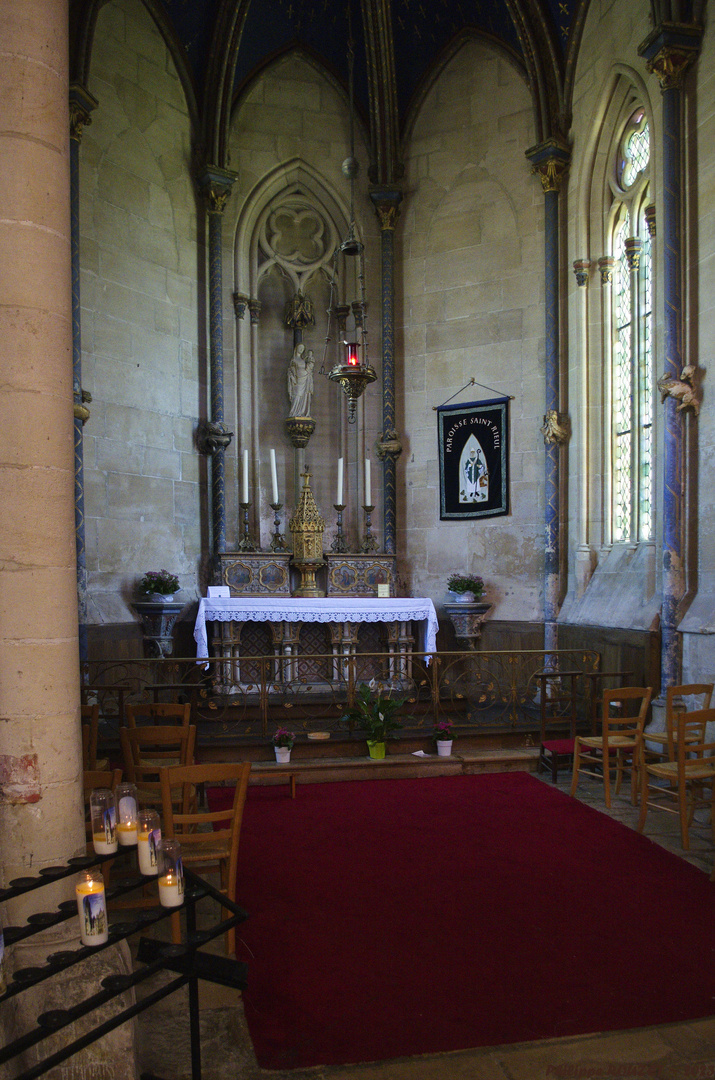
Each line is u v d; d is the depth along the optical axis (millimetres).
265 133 14586
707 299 9719
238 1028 4184
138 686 12109
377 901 5750
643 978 4613
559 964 4785
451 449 14289
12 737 3908
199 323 13984
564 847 6844
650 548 10820
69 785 4055
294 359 14602
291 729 10297
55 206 4137
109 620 11820
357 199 14938
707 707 7590
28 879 3236
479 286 14219
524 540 13617
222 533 13633
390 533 14359
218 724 10500
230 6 13102
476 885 6023
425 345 14633
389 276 14641
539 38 13055
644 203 11906
